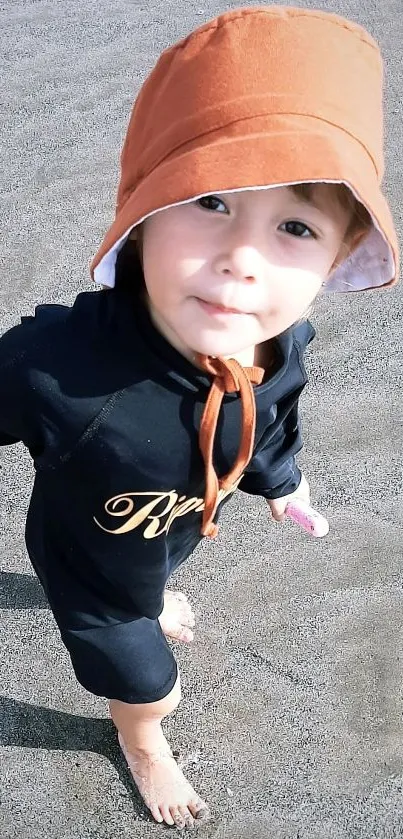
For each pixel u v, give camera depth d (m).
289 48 0.38
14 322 0.98
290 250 0.40
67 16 1.53
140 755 0.65
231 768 0.67
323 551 0.80
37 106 1.32
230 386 0.44
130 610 0.54
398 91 1.34
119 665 0.55
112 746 0.68
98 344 0.45
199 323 0.41
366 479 0.85
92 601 0.54
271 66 0.38
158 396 0.44
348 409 0.91
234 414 0.47
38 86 1.36
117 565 0.51
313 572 0.78
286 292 0.41
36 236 1.09
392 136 1.26
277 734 0.69
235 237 0.39
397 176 1.19
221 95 0.38
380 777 0.66
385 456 0.87
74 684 0.71
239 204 0.39
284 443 0.61
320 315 1.00
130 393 0.44
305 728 0.69
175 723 0.69
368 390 0.93
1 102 1.33
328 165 0.37
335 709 0.70
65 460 0.46
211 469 0.45
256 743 0.68
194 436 0.45
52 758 0.67
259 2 1.56
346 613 0.76
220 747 0.68
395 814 0.65
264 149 0.37
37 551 0.55
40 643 0.74
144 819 0.64
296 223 0.40
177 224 0.39
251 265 0.39
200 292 0.40
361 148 0.39
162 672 0.57
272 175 0.36
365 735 0.69
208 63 0.38
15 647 0.73
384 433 0.89
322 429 0.89
